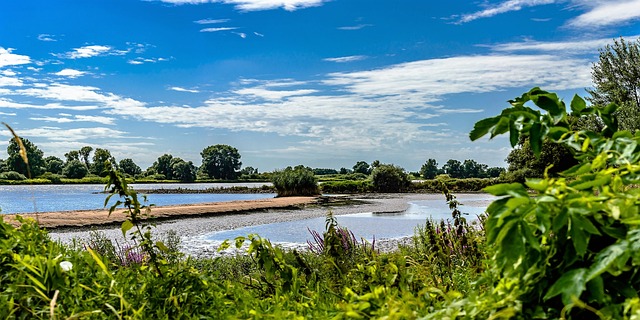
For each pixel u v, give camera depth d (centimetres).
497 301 128
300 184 4622
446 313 129
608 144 143
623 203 119
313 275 268
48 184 9506
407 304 140
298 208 3034
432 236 323
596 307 118
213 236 1659
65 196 5059
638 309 99
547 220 116
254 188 7112
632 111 2698
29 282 190
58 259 190
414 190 5650
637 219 113
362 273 235
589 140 141
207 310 214
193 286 224
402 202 3691
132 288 213
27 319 176
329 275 288
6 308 172
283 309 195
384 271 233
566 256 120
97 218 2012
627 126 2652
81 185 9194
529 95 159
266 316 176
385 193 5409
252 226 1997
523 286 125
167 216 2267
